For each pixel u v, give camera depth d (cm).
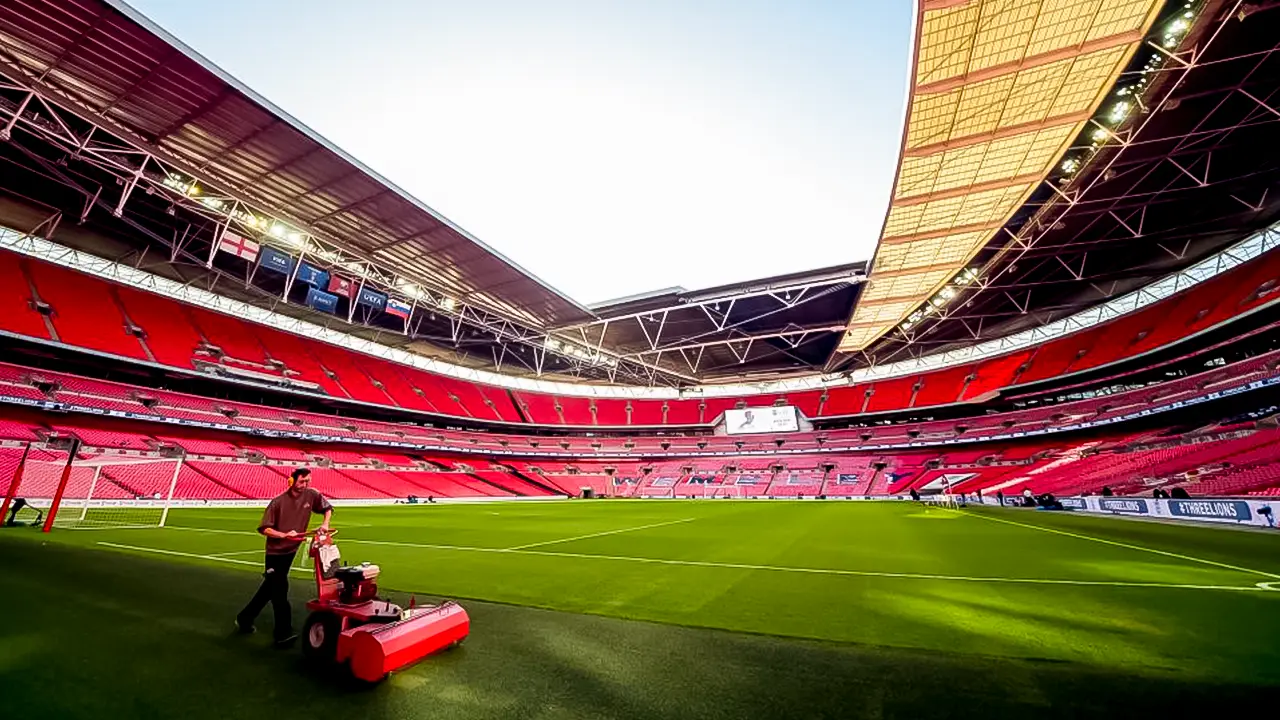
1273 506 1296
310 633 384
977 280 2631
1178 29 1289
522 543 1255
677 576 778
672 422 5291
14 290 2481
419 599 609
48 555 820
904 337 3784
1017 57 1156
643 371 5047
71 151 1608
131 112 1491
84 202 2177
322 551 406
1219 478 2039
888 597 608
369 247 2227
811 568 841
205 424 2988
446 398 4556
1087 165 1747
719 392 5425
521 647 406
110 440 2502
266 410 3425
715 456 5062
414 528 1670
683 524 1856
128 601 550
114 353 2656
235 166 1714
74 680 337
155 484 2405
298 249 2241
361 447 3959
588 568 863
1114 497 1958
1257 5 1222
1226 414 2728
